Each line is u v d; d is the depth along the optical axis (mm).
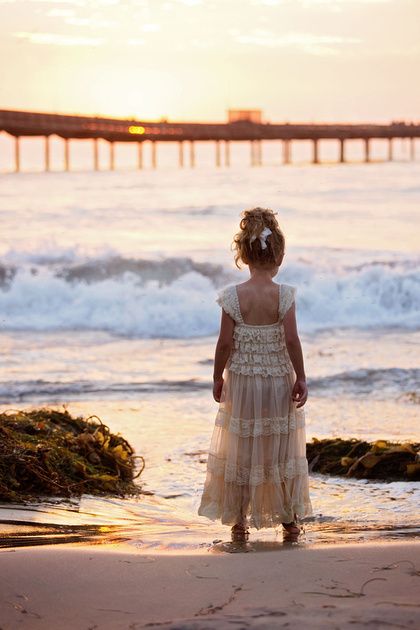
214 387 5395
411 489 6996
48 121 96438
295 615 3217
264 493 5285
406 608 3281
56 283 18953
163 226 30734
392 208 34688
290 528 5371
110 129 103438
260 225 5348
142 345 15141
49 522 5801
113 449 7816
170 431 9258
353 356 13633
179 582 3777
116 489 7105
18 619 3311
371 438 8711
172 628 3109
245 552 4625
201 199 39625
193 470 7797
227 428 5371
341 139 120125
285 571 3936
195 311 17578
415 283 19219
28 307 18469
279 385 5312
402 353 13875
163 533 5445
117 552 4395
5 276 21438
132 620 3268
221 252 24328
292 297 5309
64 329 16922
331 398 10680
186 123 111312
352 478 7465
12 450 7004
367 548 4371
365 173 56500
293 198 39312
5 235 27969
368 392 10984
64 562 4129
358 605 3344
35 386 11508
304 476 5398
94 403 10586
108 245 25109
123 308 17859
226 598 3523
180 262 22312
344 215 32875
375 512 6320
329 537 5266
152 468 7871
